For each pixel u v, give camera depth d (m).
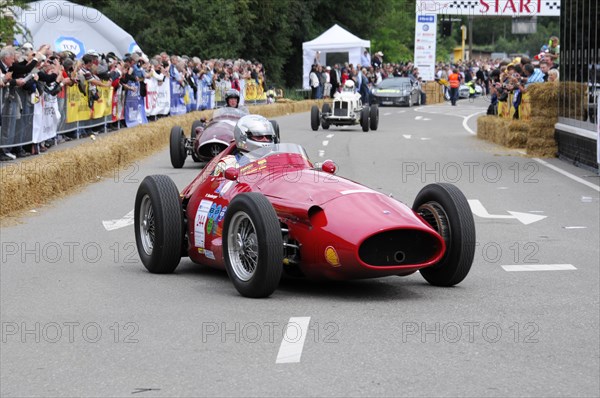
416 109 54.31
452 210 9.21
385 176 19.55
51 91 20.53
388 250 8.64
